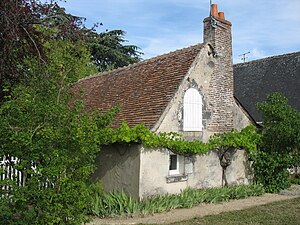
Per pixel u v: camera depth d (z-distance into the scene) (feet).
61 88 25.12
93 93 53.21
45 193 20.25
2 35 36.52
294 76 75.72
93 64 95.66
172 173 37.91
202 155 40.55
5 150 20.84
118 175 36.35
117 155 36.78
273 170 45.14
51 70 25.96
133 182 34.50
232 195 40.06
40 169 20.24
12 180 20.15
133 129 33.65
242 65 91.50
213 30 43.62
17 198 19.48
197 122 40.04
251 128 44.96
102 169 38.45
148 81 43.70
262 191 43.60
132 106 40.93
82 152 22.22
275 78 79.20
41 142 20.89
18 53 39.04
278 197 41.63
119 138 33.60
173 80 39.73
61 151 21.39
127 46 108.68
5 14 35.19
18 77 37.50
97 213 30.66
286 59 81.35
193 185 39.24
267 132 46.50
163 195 35.60
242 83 85.35
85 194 22.15
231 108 44.78
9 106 21.54
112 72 55.83
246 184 45.50
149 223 28.07
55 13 44.42
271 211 32.60
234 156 44.57
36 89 24.38
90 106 48.80
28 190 20.22
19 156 20.80
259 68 85.61
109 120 26.23
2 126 20.54
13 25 35.70
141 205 32.22
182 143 36.68
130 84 46.73
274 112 44.91
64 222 21.66
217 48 43.42
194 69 39.91
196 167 39.73
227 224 27.68
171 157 38.45
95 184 26.96
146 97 40.63
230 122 44.47
